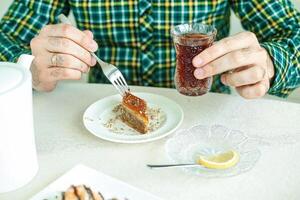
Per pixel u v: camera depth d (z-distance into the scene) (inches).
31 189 19.0
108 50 32.2
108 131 22.8
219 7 31.2
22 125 18.1
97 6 30.7
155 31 30.9
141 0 30.1
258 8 30.7
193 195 18.4
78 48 24.5
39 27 31.9
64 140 22.5
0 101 16.8
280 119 24.0
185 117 24.5
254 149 21.1
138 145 21.9
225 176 19.4
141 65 31.8
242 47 23.2
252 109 25.1
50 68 25.4
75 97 26.8
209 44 23.4
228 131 22.6
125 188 18.4
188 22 30.9
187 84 24.2
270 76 26.2
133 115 22.9
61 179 19.0
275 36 30.3
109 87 28.1
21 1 32.2
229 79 23.8
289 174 19.6
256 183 19.1
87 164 20.5
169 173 19.8
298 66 27.9
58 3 32.4
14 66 18.5
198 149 21.5
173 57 31.4
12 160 18.3
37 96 26.9
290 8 31.0
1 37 30.5
